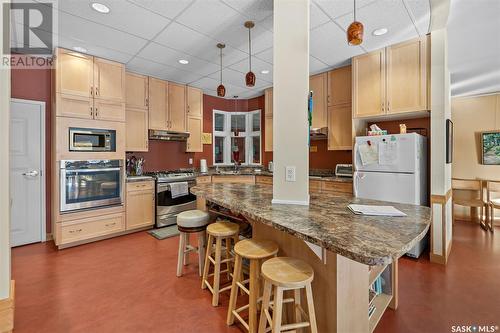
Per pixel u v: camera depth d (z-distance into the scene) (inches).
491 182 170.2
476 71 143.8
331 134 151.9
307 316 54.3
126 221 146.6
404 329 68.0
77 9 93.0
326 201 73.7
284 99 70.5
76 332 66.3
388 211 59.4
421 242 118.3
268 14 96.5
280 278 49.8
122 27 105.8
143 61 142.9
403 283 92.3
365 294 57.2
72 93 126.6
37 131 133.9
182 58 138.6
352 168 139.5
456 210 186.7
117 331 66.9
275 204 69.2
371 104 126.7
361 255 35.4
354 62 132.0
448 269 103.6
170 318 72.2
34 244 132.0
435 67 108.4
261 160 219.6
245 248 64.8
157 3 89.7
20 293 84.7
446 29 105.6
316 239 42.2
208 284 84.4
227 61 142.7
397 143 113.4
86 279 94.6
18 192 128.9
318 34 109.3
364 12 93.4
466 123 184.4
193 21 101.4
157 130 170.7
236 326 68.9
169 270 102.6
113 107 141.3
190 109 191.8
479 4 88.4
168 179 164.9
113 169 140.9
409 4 88.4
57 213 122.7
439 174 109.1
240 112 231.6
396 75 119.1
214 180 191.6
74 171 127.0
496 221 175.8
